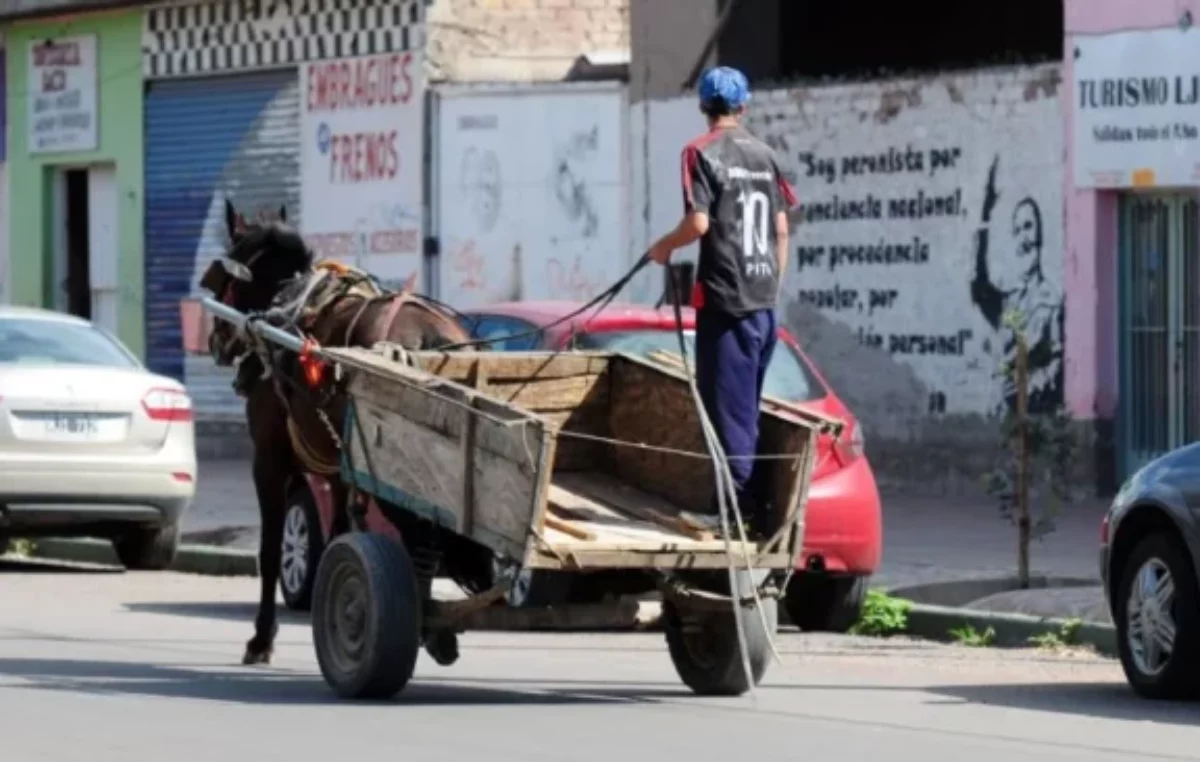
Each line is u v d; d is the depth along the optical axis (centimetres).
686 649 1456
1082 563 2195
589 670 1597
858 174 2992
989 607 1920
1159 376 2717
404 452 1383
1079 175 2747
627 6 3638
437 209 3519
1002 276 2836
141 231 4028
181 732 1275
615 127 3347
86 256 4197
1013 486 2245
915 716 1375
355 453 1436
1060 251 2773
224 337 1642
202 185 3916
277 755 1199
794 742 1258
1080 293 2750
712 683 1441
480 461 1314
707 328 1366
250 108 3825
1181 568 1414
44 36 4191
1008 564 2197
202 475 3484
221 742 1241
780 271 1383
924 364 2923
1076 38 2745
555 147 3403
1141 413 2733
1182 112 2645
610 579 1380
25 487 2180
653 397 1437
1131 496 1448
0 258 4331
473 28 3559
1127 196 2739
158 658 1639
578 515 1377
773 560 1338
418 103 3531
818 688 1513
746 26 3216
